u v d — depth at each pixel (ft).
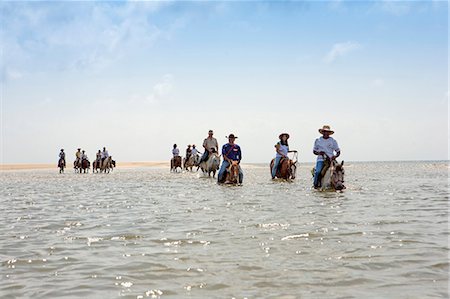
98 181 86.74
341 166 57.21
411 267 19.67
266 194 52.01
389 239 25.30
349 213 35.32
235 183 70.08
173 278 18.71
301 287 17.25
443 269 19.36
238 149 72.43
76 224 32.19
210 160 95.20
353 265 20.10
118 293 17.03
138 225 31.14
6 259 22.25
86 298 16.56
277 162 78.02
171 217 34.45
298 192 54.39
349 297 16.07
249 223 30.83
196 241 25.44
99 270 20.06
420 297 15.93
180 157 150.51
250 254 22.31
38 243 25.86
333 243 24.41
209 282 18.06
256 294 16.58
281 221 31.48
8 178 108.27
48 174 138.62
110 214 36.96
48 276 19.39
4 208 41.93
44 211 39.52
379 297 16.01
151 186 69.31
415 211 36.37
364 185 66.13
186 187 66.08
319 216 33.78
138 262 21.24
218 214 35.53
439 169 154.92
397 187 61.77
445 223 30.48
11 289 17.70
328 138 58.90
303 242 24.73
